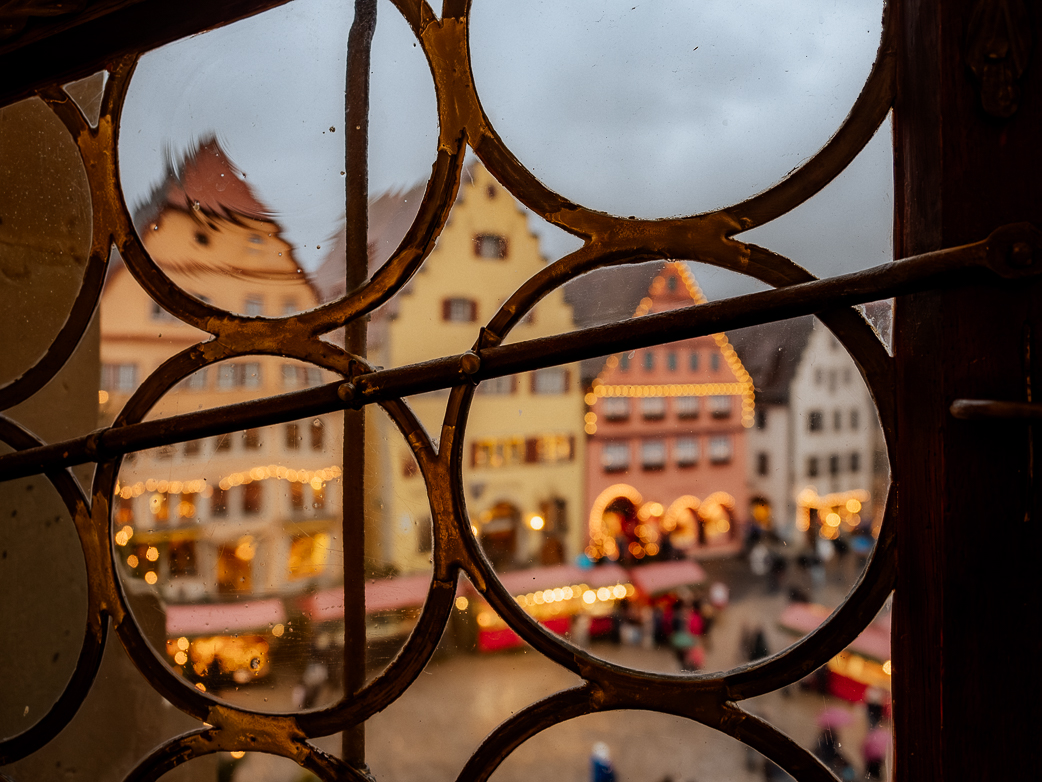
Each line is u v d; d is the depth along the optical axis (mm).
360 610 830
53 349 938
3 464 893
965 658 545
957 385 541
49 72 917
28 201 985
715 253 673
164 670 869
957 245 535
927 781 562
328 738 817
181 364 854
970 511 542
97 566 890
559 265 704
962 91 541
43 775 995
